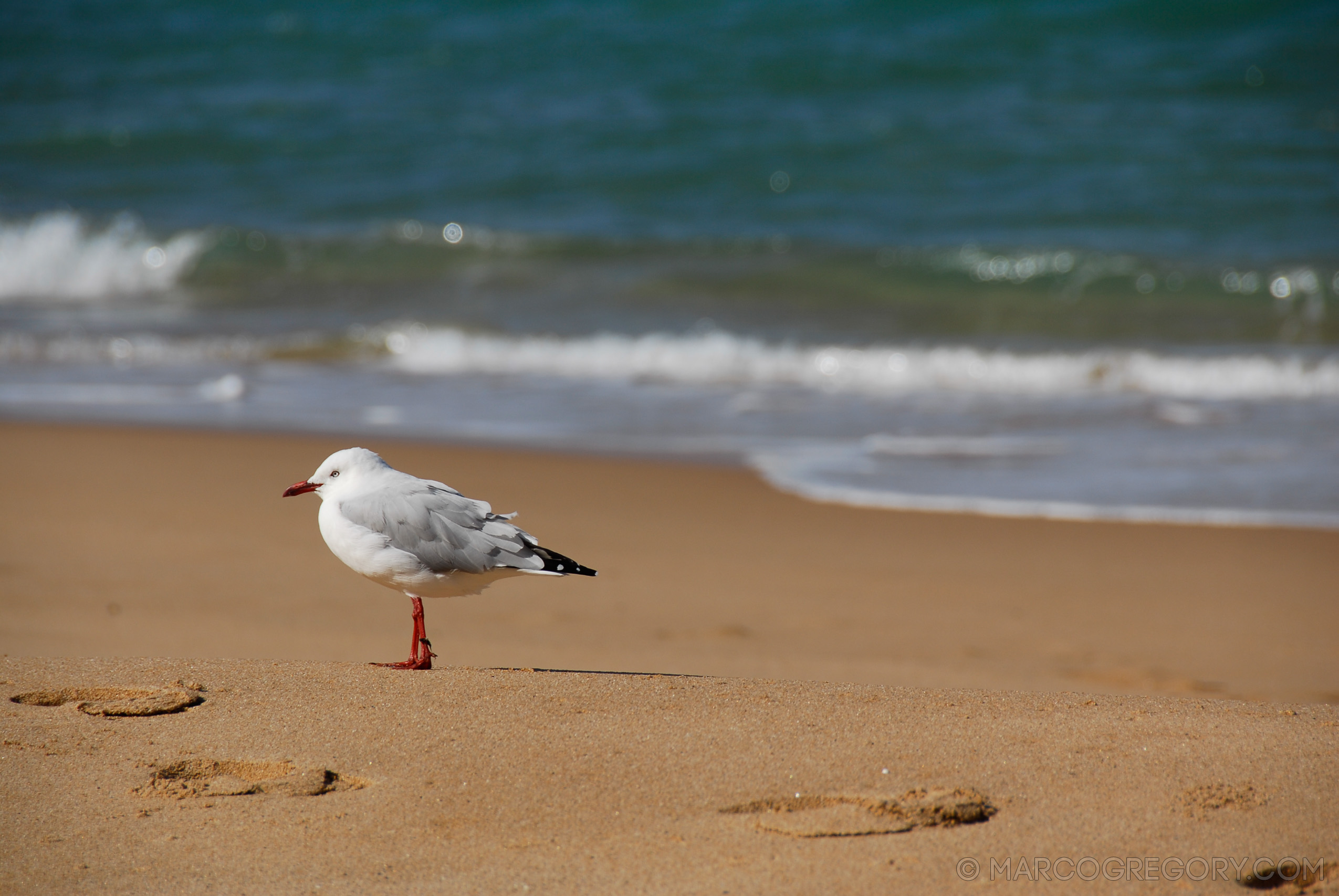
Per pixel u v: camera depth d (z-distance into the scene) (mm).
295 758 6652
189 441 18438
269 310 27875
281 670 8062
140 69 44125
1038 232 31938
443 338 25359
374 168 36719
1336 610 12703
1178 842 5820
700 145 36906
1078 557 14320
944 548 14609
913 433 19641
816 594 13086
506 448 18578
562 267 30469
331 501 8273
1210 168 34250
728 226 32906
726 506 16078
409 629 11562
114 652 10164
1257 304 27594
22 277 29891
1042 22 43219
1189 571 13852
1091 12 43094
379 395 21859
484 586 8281
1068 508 16031
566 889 5441
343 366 24172
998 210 32906
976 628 12188
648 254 31094
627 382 23141
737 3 45469
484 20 46188
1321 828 5930
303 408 20812
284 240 31422
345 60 44375
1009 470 17641
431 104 40656
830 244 31328
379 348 25094
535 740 6887
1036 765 6590
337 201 34812
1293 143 35406
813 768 6547
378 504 8141
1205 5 42438
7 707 7293
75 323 26562
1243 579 13586
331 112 40344
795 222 32969
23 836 5852
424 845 5809
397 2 47875
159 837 5863
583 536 14844
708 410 21125
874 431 19766
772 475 17422
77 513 14773
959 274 29500
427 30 45812
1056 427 19891
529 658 10656
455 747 6793
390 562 8055
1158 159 34906
